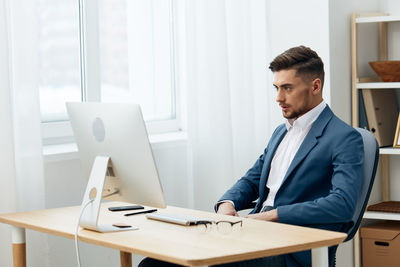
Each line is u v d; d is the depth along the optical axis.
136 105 2.17
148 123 3.81
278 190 2.59
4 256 2.74
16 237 2.45
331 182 2.50
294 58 2.58
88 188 2.21
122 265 2.80
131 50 3.75
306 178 2.53
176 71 3.98
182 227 2.19
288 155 2.68
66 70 3.39
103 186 2.19
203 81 3.57
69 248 3.16
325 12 3.70
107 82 3.63
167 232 2.11
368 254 3.81
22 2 2.80
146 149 2.18
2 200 2.71
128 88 3.74
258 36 3.85
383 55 4.05
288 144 2.71
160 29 3.89
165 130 3.91
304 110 2.61
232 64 3.73
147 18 3.81
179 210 2.49
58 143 3.34
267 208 2.67
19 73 2.80
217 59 3.56
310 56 2.60
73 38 3.42
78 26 3.44
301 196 2.55
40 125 2.85
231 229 2.08
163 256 1.82
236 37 3.72
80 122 2.40
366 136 2.57
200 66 3.58
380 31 4.06
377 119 3.83
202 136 3.59
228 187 3.62
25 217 2.43
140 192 2.27
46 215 2.46
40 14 3.27
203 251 1.84
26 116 2.82
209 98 3.56
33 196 2.84
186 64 3.53
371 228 3.80
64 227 2.24
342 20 3.80
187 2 3.50
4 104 2.70
